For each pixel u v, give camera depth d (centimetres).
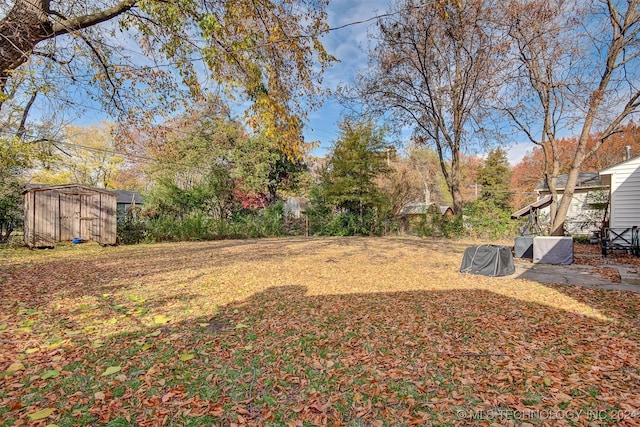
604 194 1498
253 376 243
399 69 1490
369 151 1706
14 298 433
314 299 460
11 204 1079
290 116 659
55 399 208
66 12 590
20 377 233
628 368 254
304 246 1202
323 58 664
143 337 311
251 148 2059
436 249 1101
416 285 555
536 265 780
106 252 991
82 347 286
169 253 973
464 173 3447
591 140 2206
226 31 580
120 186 2619
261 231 1745
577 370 252
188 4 547
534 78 1141
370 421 192
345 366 261
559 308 420
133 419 190
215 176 1892
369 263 793
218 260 825
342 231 1820
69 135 1595
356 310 410
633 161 1051
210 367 256
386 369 257
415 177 2445
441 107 1565
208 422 189
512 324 359
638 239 911
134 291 486
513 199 2797
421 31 1349
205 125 1992
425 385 233
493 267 643
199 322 357
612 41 979
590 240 1291
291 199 2500
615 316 384
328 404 209
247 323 358
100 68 679
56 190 1068
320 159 2470
